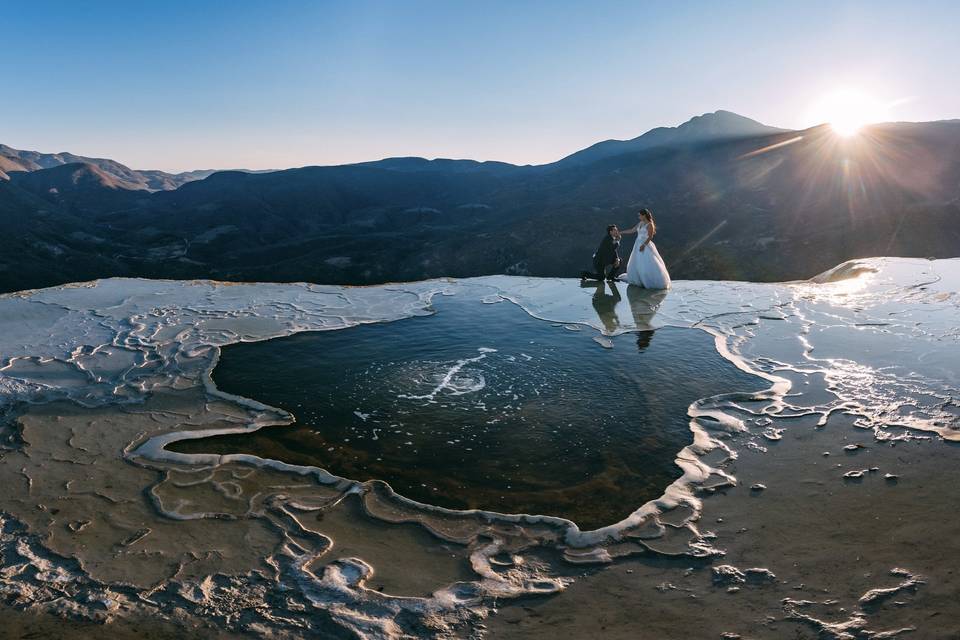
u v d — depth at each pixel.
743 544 3.30
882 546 3.15
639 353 6.92
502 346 7.33
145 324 8.16
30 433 4.87
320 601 2.91
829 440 4.49
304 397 5.77
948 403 4.95
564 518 3.73
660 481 4.14
